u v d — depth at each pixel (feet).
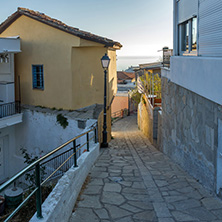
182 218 14.65
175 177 23.06
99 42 36.42
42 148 40.98
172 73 30.55
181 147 27.48
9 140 42.96
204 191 19.04
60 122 38.01
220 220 14.28
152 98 51.11
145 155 35.17
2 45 37.50
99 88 40.78
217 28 18.63
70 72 37.91
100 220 14.55
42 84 41.63
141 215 15.17
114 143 45.73
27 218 15.76
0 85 39.65
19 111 40.29
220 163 17.30
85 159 21.98
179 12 29.68
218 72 17.01
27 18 40.88
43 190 19.40
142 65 77.05
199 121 21.53
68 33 37.22
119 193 18.66
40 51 40.42
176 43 30.86
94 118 36.63
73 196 16.25
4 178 42.68
